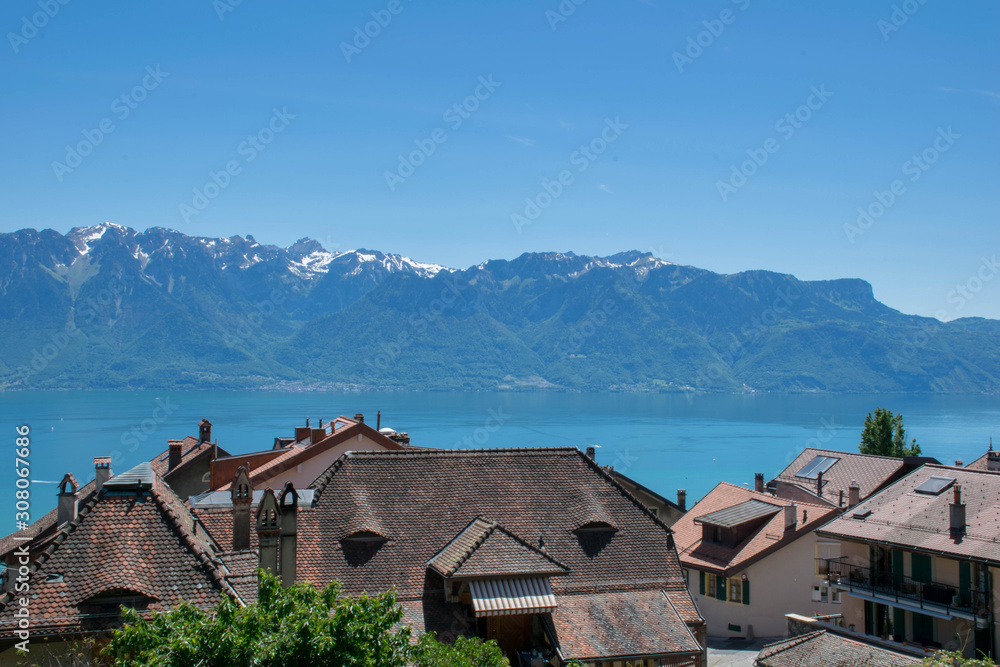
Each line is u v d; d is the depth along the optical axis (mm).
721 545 58000
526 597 30672
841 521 46562
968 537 39906
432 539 33844
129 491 26500
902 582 43031
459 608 31234
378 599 20578
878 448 84750
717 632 55562
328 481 35344
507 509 35812
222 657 18469
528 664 30766
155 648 18641
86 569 24109
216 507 33969
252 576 27469
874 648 34625
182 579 24625
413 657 22047
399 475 36219
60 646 22781
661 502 70062
